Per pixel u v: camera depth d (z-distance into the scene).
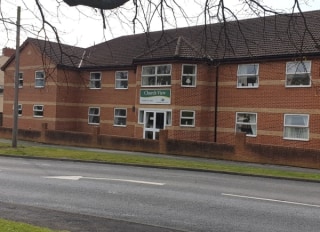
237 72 25.91
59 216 8.38
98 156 21.28
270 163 20.92
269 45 24.59
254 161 21.38
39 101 35.19
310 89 23.12
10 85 37.16
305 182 15.77
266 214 9.19
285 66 24.02
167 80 27.27
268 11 5.01
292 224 8.36
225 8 5.46
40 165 17.81
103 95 33.47
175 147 23.83
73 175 14.73
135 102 30.06
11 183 12.55
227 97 26.45
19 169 16.08
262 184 14.38
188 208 9.58
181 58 26.39
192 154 23.27
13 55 36.28
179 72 26.64
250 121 25.55
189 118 26.83
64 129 34.53
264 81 24.88
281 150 20.66
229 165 19.64
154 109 27.69
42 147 25.38
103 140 26.91
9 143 27.12
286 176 16.61
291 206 10.16
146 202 10.14
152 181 13.77
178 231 7.54
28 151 22.55
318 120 22.83
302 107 23.42
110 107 32.97
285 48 23.81
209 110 27.16
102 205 9.73
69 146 27.75
